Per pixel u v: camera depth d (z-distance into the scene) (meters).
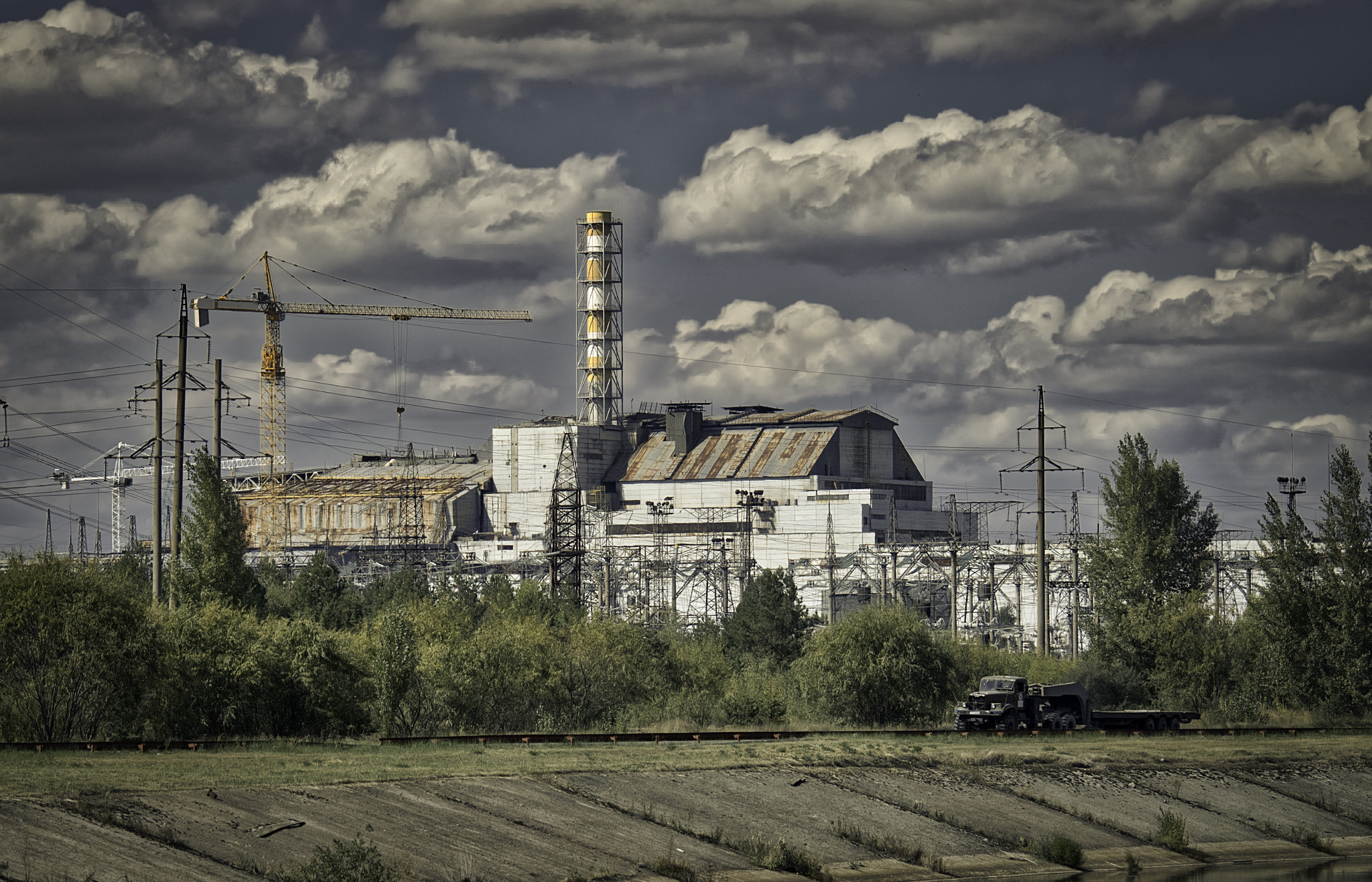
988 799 76.75
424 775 65.56
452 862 55.22
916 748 85.94
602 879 56.06
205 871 50.66
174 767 64.06
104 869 48.97
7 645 81.12
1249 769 89.75
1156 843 74.12
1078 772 84.19
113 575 88.19
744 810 68.38
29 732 80.38
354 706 93.81
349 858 50.38
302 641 92.38
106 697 83.25
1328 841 78.31
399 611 98.31
